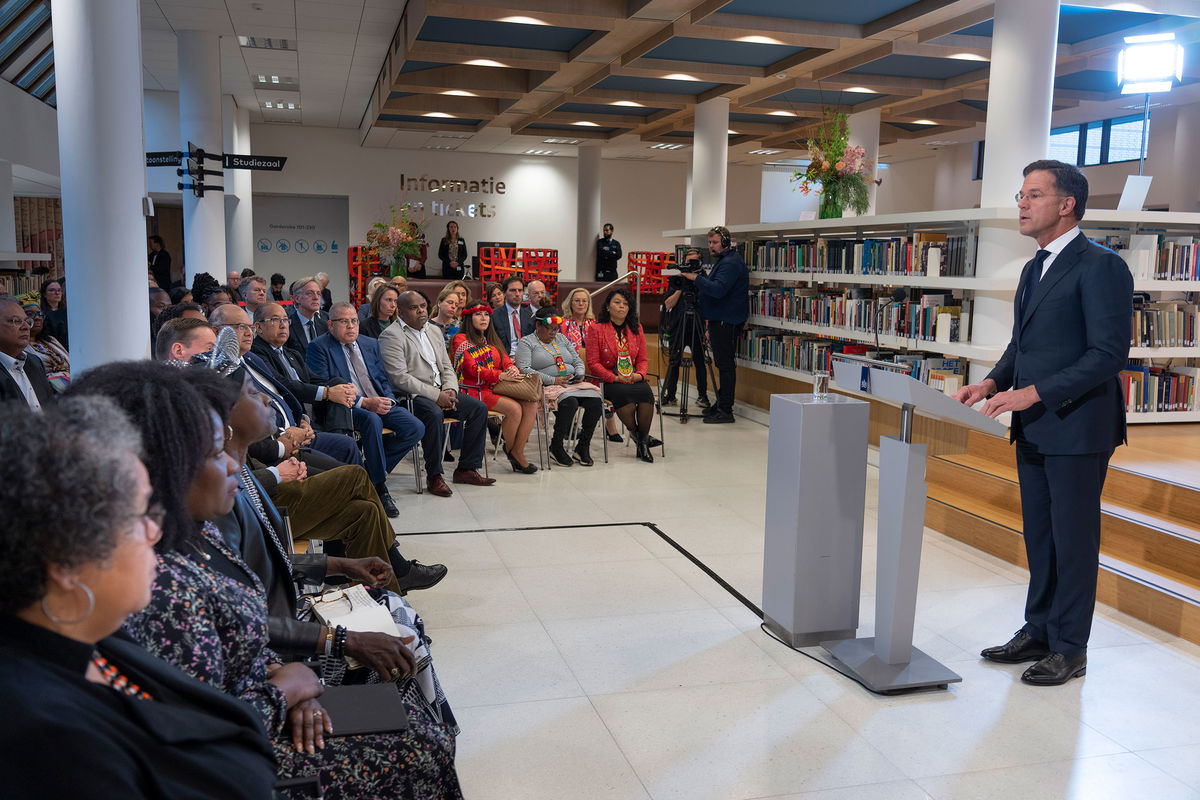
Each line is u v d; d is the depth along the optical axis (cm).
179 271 1905
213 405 166
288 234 2002
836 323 778
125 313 447
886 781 264
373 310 657
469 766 268
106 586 91
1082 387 312
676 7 772
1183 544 402
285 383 493
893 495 325
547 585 426
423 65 1075
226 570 182
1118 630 379
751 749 281
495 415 645
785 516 357
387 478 636
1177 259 593
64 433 88
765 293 912
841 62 933
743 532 518
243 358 433
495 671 333
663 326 941
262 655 176
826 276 798
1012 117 592
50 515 85
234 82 1398
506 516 542
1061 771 270
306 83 1403
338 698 194
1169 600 377
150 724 98
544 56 980
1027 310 336
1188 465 475
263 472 316
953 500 523
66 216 442
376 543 357
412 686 221
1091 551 327
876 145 1249
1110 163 1550
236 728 111
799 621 355
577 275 1834
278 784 151
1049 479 329
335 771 180
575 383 688
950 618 390
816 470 346
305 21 1029
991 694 320
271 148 1878
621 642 362
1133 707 312
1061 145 1655
